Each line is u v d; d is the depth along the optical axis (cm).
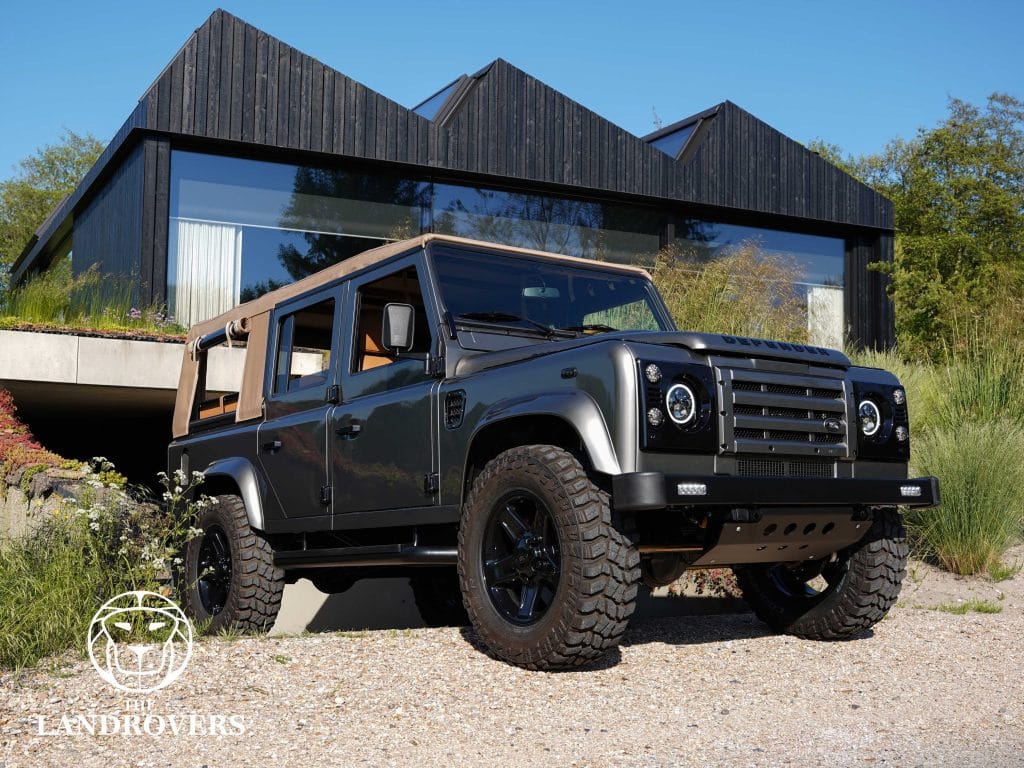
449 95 1484
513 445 455
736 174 1605
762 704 385
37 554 530
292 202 1337
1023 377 995
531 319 505
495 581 425
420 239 491
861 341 1705
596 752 319
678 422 390
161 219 1237
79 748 319
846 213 1684
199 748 319
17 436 916
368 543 551
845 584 495
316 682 391
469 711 358
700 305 1122
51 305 1126
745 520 407
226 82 1276
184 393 710
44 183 4281
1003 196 2755
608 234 1538
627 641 503
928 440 841
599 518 388
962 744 344
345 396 525
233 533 581
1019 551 794
